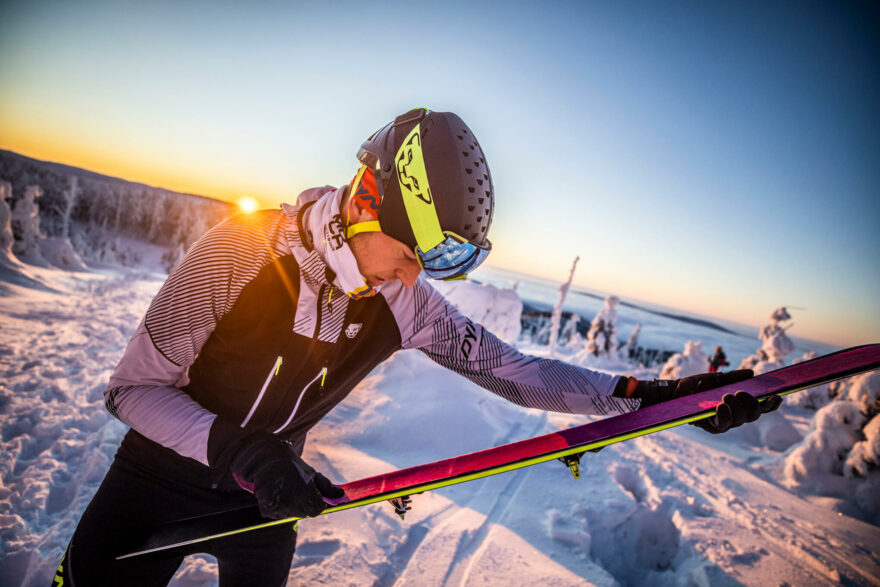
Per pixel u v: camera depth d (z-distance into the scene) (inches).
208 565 71.7
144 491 38.9
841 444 177.0
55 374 175.2
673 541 118.0
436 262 32.4
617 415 45.1
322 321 37.7
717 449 208.1
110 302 420.2
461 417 142.3
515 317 301.3
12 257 522.9
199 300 33.7
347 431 129.5
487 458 43.3
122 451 39.9
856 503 161.6
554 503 112.4
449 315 46.7
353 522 90.0
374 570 77.7
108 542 37.6
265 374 37.3
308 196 38.3
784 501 154.5
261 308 35.0
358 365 42.8
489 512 103.3
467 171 31.4
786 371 44.2
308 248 35.4
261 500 30.5
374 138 34.2
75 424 135.1
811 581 103.0
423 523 94.5
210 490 40.3
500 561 85.3
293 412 41.1
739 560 105.7
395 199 31.6
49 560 74.9
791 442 225.6
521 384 46.9
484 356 46.9
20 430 126.6
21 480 99.3
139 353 34.1
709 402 41.9
